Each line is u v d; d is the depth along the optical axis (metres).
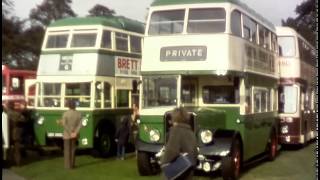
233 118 15.93
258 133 17.84
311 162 19.31
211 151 14.28
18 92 23.94
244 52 16.16
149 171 15.48
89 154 21.73
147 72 15.52
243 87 15.93
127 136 19.81
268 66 19.88
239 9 15.95
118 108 21.47
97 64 20.30
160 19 15.65
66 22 21.09
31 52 48.88
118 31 21.78
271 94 20.34
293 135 23.61
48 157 20.27
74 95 20.34
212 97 16.14
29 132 20.69
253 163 18.92
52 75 20.77
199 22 15.30
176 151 9.43
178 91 15.15
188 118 9.76
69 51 20.62
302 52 24.77
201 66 15.05
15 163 17.67
